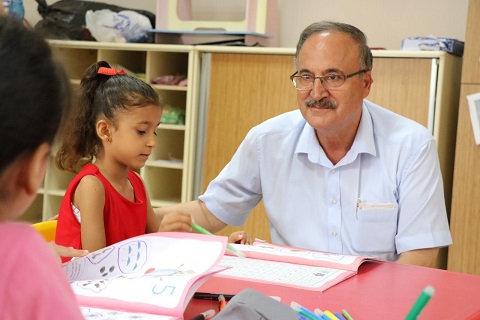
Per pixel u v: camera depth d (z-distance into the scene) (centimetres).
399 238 185
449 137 317
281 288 129
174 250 119
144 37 351
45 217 364
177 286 106
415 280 140
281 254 154
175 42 348
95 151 166
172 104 360
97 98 164
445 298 127
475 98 297
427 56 298
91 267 119
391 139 190
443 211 187
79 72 366
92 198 154
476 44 297
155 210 196
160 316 100
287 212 196
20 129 57
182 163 342
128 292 107
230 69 332
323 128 182
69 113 63
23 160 59
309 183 194
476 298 128
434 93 299
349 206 189
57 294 59
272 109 326
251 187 203
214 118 336
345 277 138
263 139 199
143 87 166
